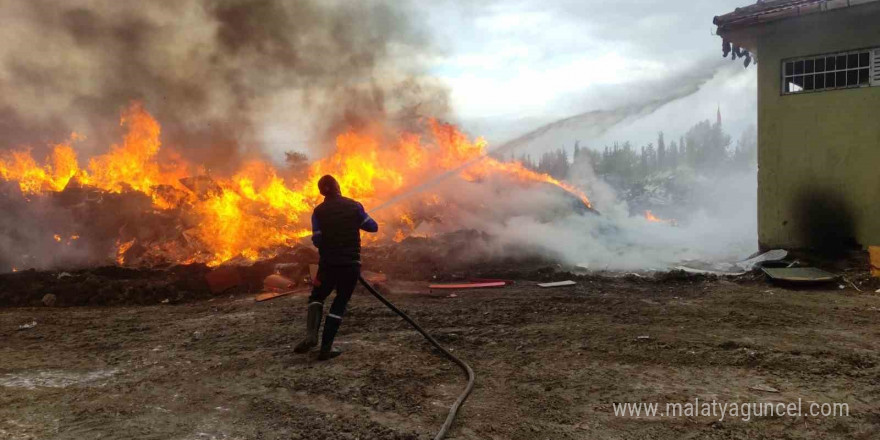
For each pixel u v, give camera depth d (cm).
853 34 945
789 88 1022
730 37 1055
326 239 480
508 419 342
